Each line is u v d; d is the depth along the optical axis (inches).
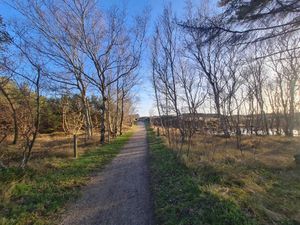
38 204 230.2
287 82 983.6
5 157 466.0
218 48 220.5
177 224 181.9
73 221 199.2
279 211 209.9
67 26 711.7
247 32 201.5
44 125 1134.4
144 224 190.5
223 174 303.3
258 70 805.9
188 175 301.1
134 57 843.4
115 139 938.7
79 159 476.4
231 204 200.2
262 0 178.7
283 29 196.2
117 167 413.7
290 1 176.7
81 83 823.1
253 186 270.2
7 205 225.3
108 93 1032.8
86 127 927.7
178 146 531.8
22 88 404.8
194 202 214.2
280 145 652.7
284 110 1019.9
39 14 647.8
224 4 197.9
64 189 280.7
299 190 270.7
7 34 362.6
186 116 513.0
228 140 703.7
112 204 234.2
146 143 798.5
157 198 241.8
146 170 382.0
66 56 738.2
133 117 2566.4
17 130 617.6
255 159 422.6
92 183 312.5
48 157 478.9
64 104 1003.3
